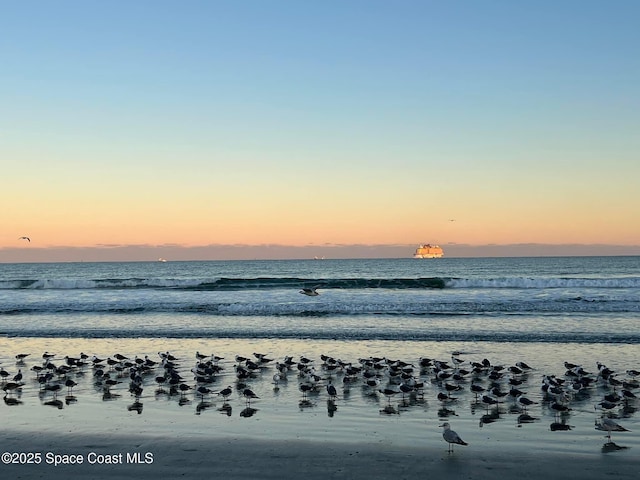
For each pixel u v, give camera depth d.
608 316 34.94
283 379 21.38
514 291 50.56
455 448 13.69
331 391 18.80
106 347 28.36
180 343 29.00
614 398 17.38
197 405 18.03
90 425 15.86
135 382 20.11
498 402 17.92
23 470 12.60
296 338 29.61
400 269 148.25
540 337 28.52
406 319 34.88
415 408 17.39
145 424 15.95
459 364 23.00
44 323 35.81
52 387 19.80
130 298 48.97
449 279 57.41
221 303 42.22
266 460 12.98
